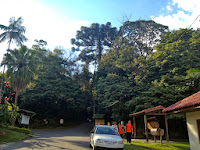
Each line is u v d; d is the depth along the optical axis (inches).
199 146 304.3
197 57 787.4
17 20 1018.1
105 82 1158.3
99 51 1859.0
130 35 1405.0
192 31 1023.6
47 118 1430.9
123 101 981.8
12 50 973.2
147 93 840.9
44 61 1542.8
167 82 832.9
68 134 936.3
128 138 488.4
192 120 328.5
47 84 1344.7
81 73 1733.5
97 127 418.3
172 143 491.5
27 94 1280.8
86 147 410.9
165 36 1112.2
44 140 538.9
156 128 494.6
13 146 394.3
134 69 1021.8
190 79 684.1
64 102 1412.4
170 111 350.3
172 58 882.1
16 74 925.8
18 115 603.2
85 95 1621.6
